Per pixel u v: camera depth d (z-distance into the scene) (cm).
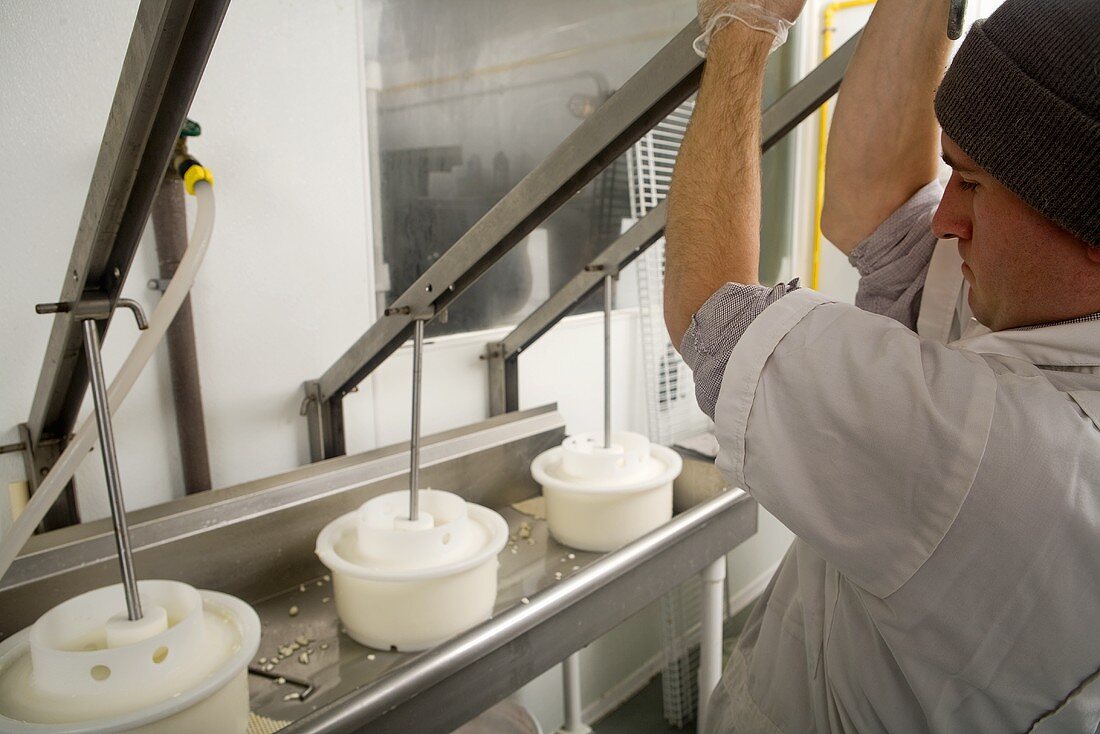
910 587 61
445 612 107
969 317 86
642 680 250
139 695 76
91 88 112
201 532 117
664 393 235
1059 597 55
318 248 141
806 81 112
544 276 193
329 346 147
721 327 69
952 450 57
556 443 175
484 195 175
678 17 218
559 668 216
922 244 92
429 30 155
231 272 130
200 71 61
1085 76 51
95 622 88
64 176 111
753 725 94
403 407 161
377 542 107
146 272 121
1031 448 55
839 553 63
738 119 71
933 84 88
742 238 72
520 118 179
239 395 135
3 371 110
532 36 177
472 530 117
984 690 61
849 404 61
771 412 64
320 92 136
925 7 85
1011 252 60
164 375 127
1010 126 55
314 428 144
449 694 97
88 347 79
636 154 214
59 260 113
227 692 80
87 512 121
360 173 145
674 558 135
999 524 56
